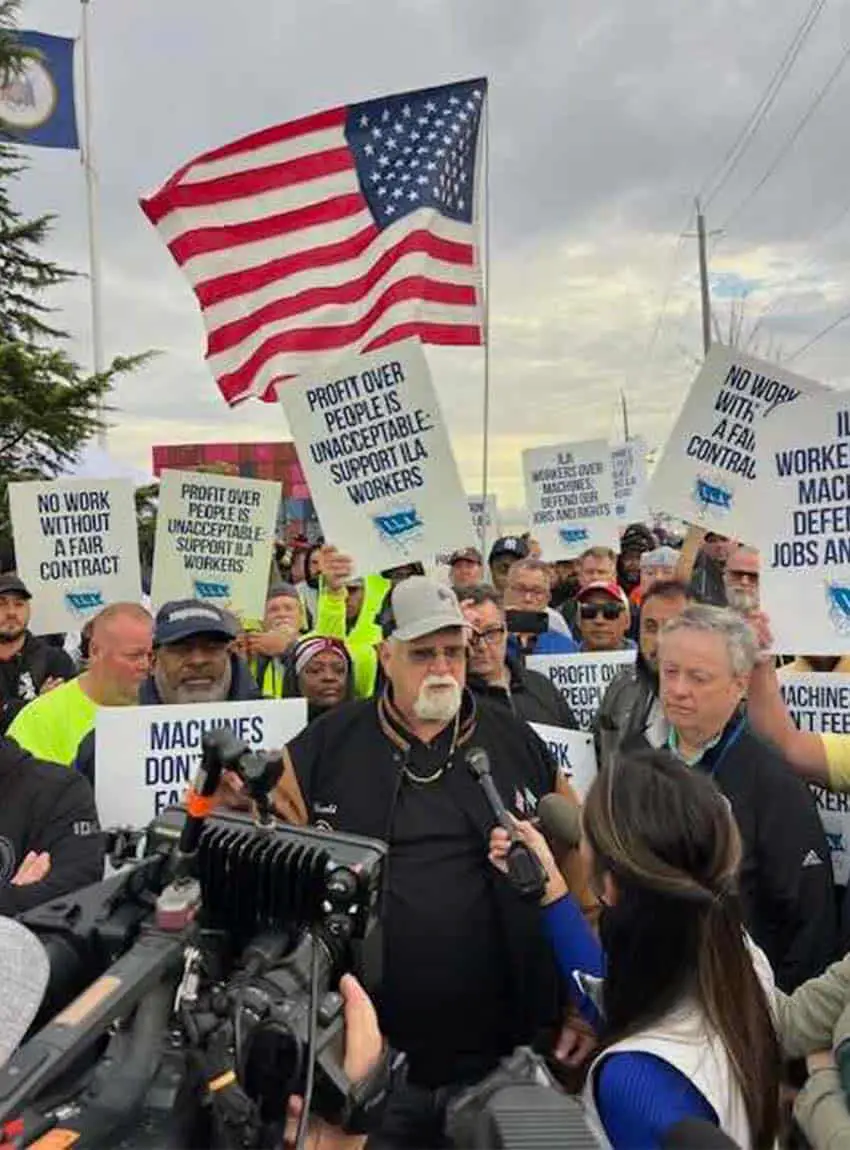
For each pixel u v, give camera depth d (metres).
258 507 6.56
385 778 3.14
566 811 3.05
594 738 4.54
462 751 3.19
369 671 6.11
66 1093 1.29
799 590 4.11
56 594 6.80
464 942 2.99
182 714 4.04
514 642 6.15
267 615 6.89
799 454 4.10
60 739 4.66
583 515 10.44
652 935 1.89
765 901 3.30
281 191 7.48
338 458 5.32
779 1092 1.93
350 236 7.48
